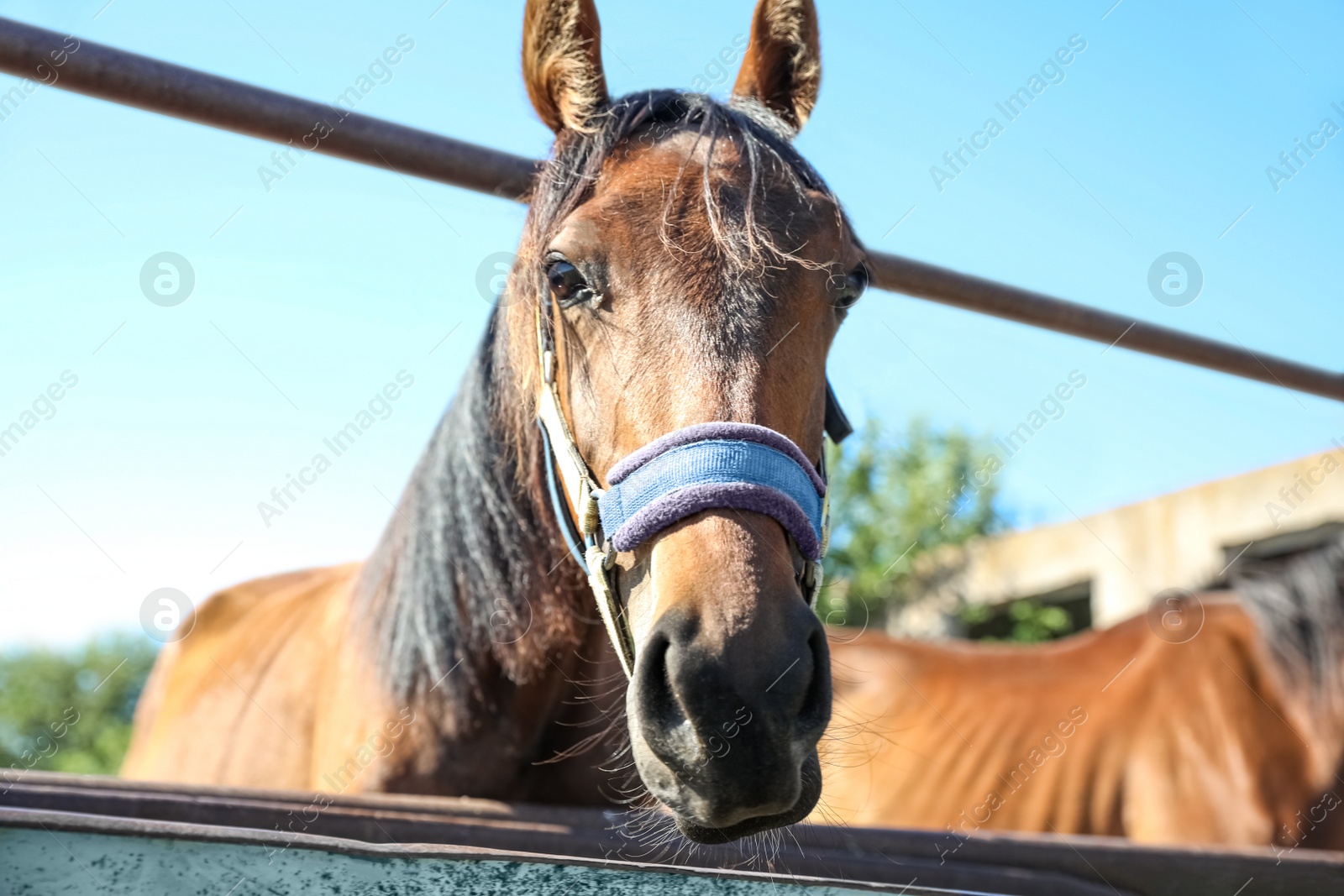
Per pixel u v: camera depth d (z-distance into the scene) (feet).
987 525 26.76
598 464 4.60
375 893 3.38
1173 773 9.69
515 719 5.77
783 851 4.44
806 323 4.59
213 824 3.80
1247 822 9.18
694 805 3.76
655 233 4.55
